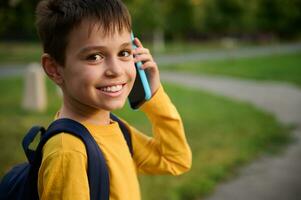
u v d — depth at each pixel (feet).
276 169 16.74
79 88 4.29
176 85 43.29
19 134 20.70
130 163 4.68
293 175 16.07
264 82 46.39
